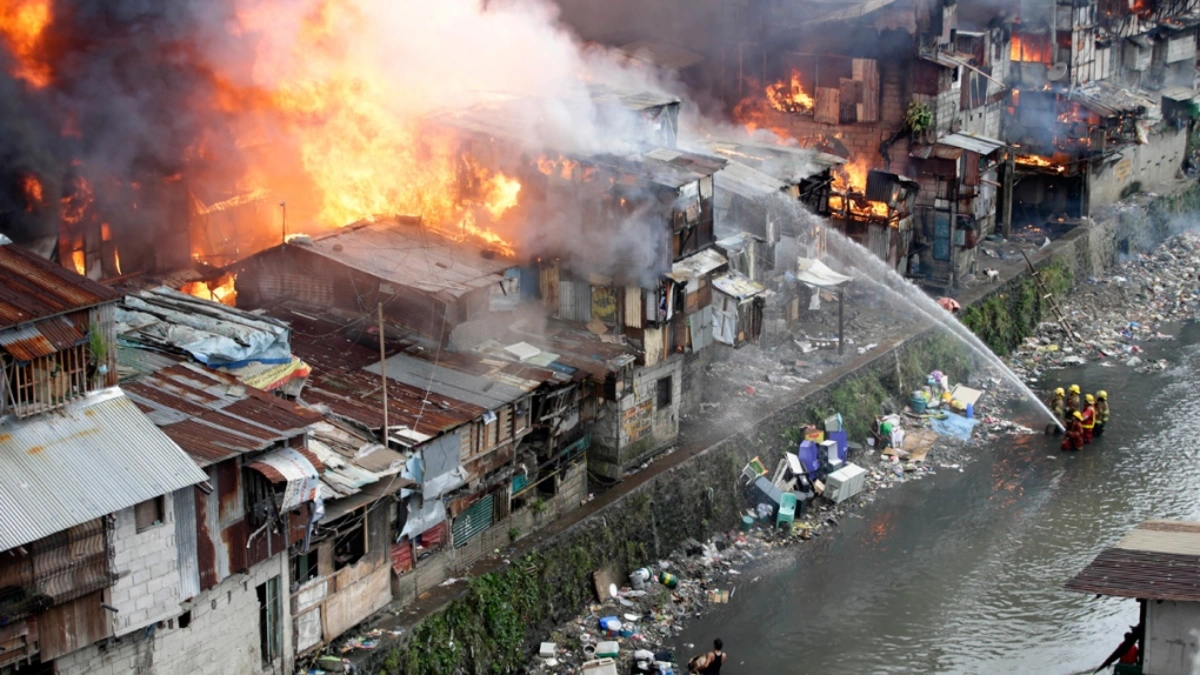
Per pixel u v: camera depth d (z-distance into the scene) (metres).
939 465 42.06
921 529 38.16
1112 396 47.59
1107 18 65.06
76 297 23.81
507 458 31.75
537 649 31.33
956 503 39.72
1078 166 60.66
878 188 49.47
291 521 26.05
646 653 30.98
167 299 30.58
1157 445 43.47
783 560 36.31
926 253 52.50
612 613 32.91
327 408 29.77
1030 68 60.59
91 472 22.86
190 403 26.09
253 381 28.58
